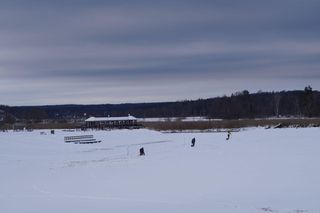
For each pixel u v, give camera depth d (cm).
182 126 13050
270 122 12838
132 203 2953
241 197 2989
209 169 4269
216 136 9131
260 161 4603
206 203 2856
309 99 18150
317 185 3234
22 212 2795
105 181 3941
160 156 5866
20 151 7600
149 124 14225
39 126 14488
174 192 3294
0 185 3950
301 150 5456
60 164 5609
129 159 5769
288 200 2831
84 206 2909
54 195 3369
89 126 13600
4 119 19000
